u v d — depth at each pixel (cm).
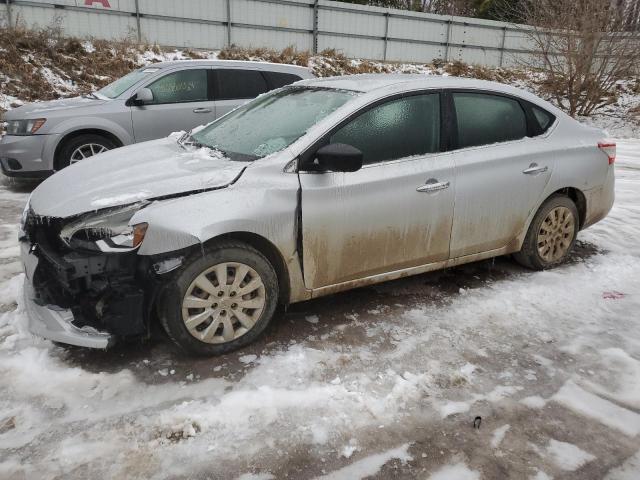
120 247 266
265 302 307
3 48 1179
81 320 277
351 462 224
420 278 417
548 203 417
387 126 338
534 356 309
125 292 270
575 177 421
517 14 2073
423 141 352
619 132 1545
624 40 1540
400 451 231
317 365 292
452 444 237
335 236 318
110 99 695
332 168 291
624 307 374
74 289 273
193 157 331
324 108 342
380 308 363
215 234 277
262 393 264
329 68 1655
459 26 1953
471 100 378
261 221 292
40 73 1175
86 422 242
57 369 281
